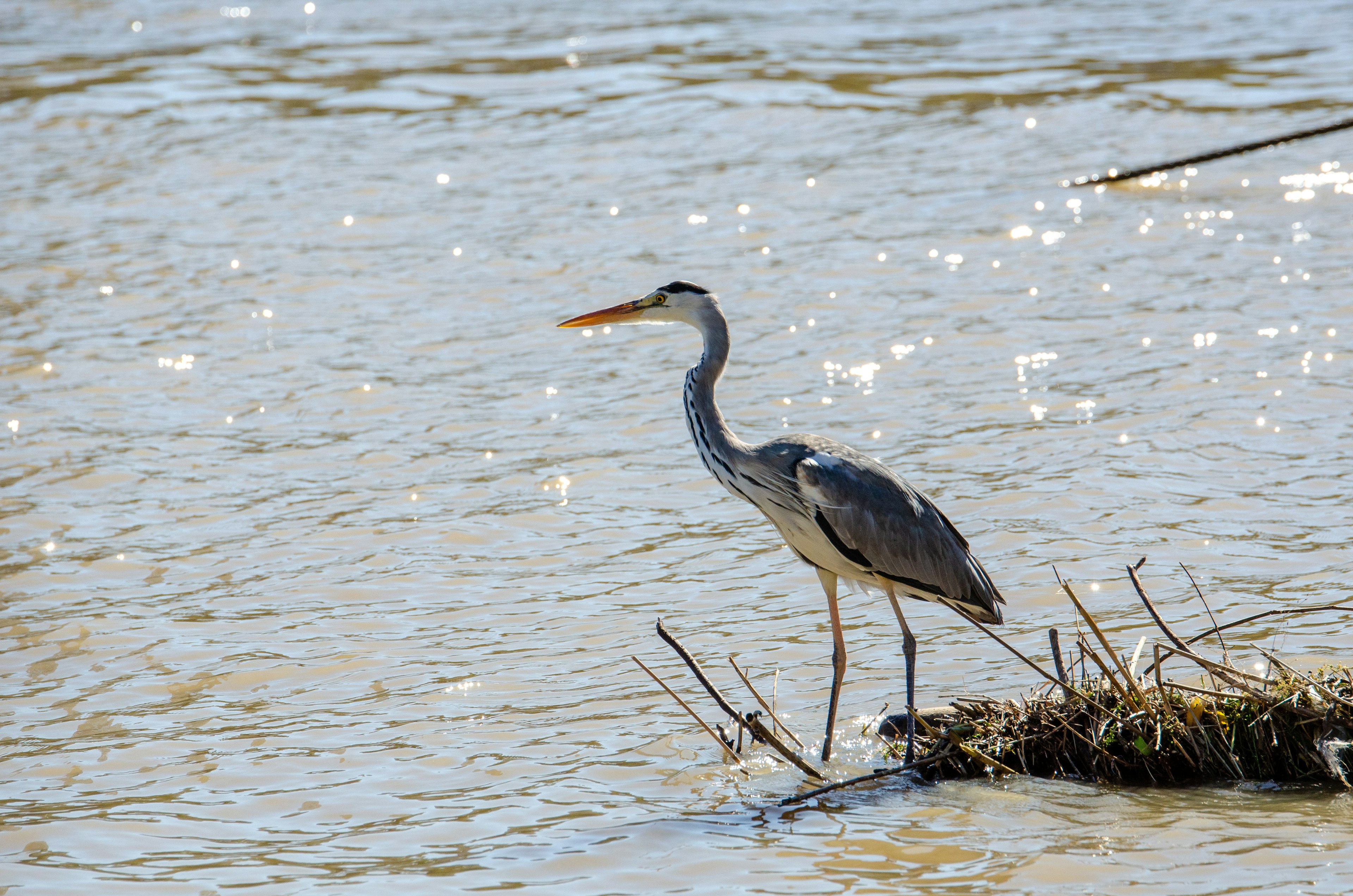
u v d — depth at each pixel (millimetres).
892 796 8414
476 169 28375
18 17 45688
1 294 21719
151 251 23781
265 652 11047
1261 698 8344
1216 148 27547
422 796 8727
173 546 13258
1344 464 13680
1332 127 24469
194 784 8961
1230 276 20453
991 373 17281
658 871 7566
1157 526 12539
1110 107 31016
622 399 17188
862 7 44656
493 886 7484
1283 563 11531
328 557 12930
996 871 7324
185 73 36625
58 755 9438
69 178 28125
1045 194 25391
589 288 21484
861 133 30047
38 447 15844
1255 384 16078
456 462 15312
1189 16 41594
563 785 8781
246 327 20188
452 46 39688
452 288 21719
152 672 10750
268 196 26906
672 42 39156
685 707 9109
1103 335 18344
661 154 29031
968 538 12664
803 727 9547
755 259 22531
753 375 17797
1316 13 40812
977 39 38969
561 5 46625
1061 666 8812
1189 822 7730
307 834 8242
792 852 7719
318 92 34625
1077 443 14750
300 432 16328
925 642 10852
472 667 10719
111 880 7688
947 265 21906
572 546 13102
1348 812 7730
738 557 12758
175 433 16312
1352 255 20969
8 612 11883
